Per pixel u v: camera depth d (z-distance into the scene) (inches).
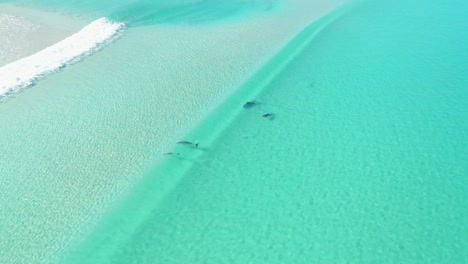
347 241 602.2
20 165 758.5
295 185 702.5
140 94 967.0
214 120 868.6
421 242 593.6
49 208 670.5
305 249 594.9
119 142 813.9
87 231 633.6
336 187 692.7
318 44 1162.6
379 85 948.0
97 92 979.9
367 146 774.5
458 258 569.6
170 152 785.6
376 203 658.2
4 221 647.1
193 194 696.4
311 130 825.5
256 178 722.2
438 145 764.6
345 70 1018.1
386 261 570.6
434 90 914.7
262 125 847.1
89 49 1200.8
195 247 606.9
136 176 733.9
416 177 700.0
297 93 941.2
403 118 837.8
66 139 823.7
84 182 721.0
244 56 1123.9
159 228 636.7
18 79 1034.1
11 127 861.8
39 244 612.1
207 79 1018.1
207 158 771.4
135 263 585.3
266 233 622.5
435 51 1074.7
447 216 629.6
